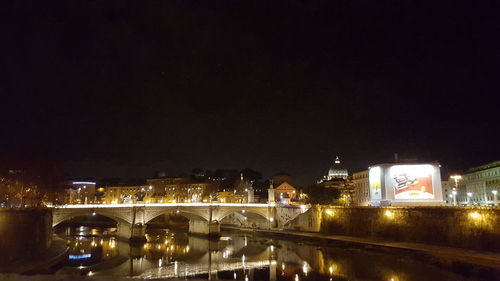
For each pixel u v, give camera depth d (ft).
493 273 194.70
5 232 208.33
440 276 208.64
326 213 426.92
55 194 347.56
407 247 273.95
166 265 284.41
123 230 433.89
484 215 250.16
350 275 227.81
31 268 209.05
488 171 535.19
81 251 350.84
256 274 246.27
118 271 259.60
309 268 259.19
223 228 571.28
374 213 357.82
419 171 391.04
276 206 531.09
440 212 287.69
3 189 330.95
